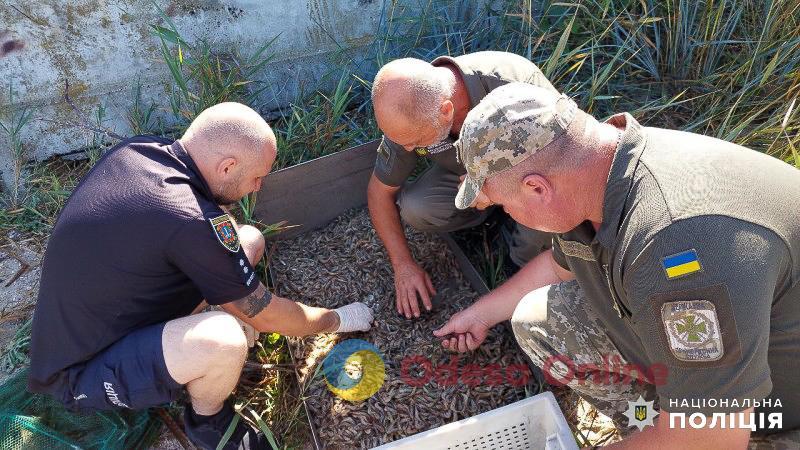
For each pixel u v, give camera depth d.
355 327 2.80
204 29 3.59
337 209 3.34
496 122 1.56
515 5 3.69
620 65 3.38
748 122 3.09
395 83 2.33
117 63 3.57
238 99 3.62
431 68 2.39
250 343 2.74
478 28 3.79
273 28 3.66
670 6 3.57
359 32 3.79
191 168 2.26
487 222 3.24
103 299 2.21
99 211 2.18
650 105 3.45
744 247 1.43
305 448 2.55
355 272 3.13
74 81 3.55
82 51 3.49
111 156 2.29
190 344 2.23
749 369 1.46
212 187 2.31
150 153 2.27
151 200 2.15
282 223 3.14
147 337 2.26
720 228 1.43
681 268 1.44
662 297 1.47
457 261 3.09
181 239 2.13
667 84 3.60
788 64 3.31
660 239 1.46
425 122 2.36
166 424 2.65
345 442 2.53
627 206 1.53
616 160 1.55
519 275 2.52
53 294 2.23
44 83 3.52
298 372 2.72
